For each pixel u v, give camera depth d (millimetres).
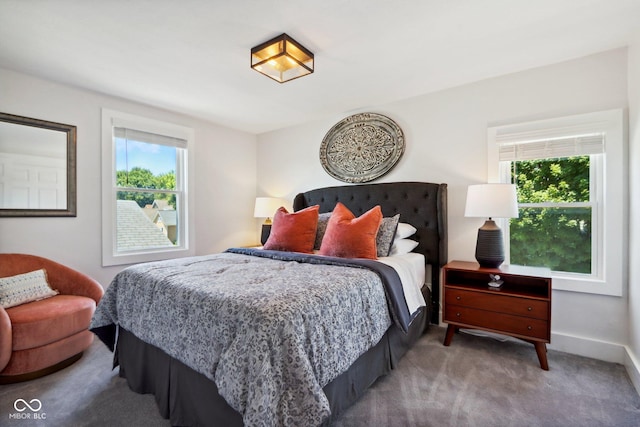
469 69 2428
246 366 1118
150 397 1711
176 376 1503
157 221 3361
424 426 1467
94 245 2826
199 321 1370
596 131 2180
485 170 2639
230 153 4039
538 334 2016
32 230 2482
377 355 1801
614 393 1729
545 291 2197
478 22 1808
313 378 1135
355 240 2316
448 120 2816
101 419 1532
